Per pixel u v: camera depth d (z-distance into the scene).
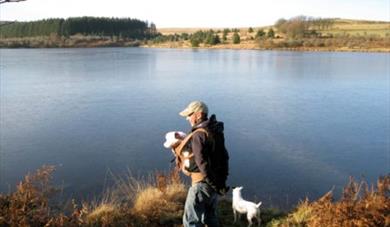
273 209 7.86
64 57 85.44
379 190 7.09
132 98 33.16
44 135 21.08
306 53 102.12
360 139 20.62
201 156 4.95
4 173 15.52
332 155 17.98
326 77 49.28
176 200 7.68
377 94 35.56
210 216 5.38
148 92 36.62
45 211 6.84
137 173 15.41
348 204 6.66
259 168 16.17
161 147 18.94
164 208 7.29
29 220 6.40
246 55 95.06
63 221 6.50
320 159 17.34
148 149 18.61
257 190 13.94
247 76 50.75
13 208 6.43
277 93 36.31
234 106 29.70
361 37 123.25
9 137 20.62
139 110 27.84
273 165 16.55
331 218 6.42
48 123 23.80
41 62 70.69
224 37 147.75
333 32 140.88
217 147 5.06
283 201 13.02
